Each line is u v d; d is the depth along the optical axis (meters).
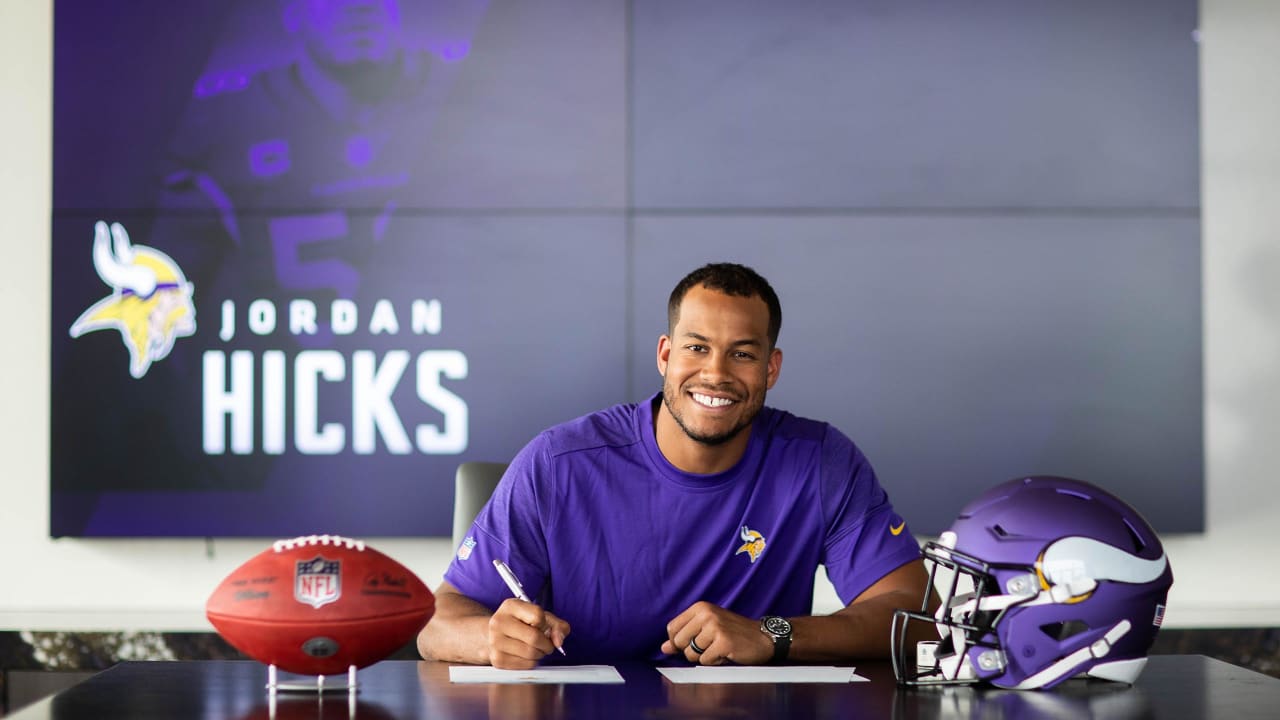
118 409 3.35
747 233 3.44
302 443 3.37
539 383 3.40
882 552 2.09
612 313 3.42
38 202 3.46
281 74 3.40
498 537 2.04
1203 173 3.59
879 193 3.45
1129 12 3.48
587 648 2.07
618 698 1.49
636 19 3.44
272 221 3.39
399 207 3.41
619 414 2.17
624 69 3.44
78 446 3.34
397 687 1.57
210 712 1.39
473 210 3.42
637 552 2.06
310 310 3.38
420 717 1.36
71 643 3.41
